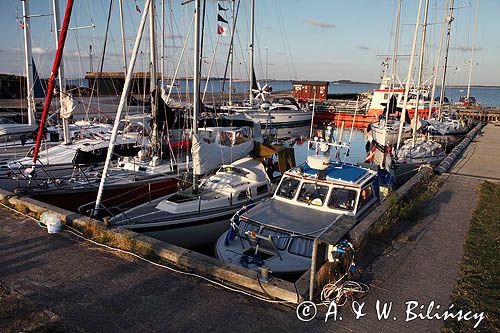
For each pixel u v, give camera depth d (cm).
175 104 1897
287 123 3275
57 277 592
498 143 2344
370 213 798
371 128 2742
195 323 484
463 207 993
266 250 743
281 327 478
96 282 578
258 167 1204
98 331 466
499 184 1248
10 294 544
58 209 835
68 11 804
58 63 855
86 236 740
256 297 543
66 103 1259
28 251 680
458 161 1739
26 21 1798
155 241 684
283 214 832
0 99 3728
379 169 1145
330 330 473
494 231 821
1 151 1558
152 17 1198
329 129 1374
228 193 1028
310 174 917
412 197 1034
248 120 1692
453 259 677
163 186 1220
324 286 551
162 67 1662
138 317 495
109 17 1755
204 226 949
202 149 1001
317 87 5550
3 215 849
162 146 1270
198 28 980
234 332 467
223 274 583
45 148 1365
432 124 2845
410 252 704
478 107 5034
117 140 1436
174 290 558
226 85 5253
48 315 496
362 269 634
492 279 605
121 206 1157
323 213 841
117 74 3344
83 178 1154
